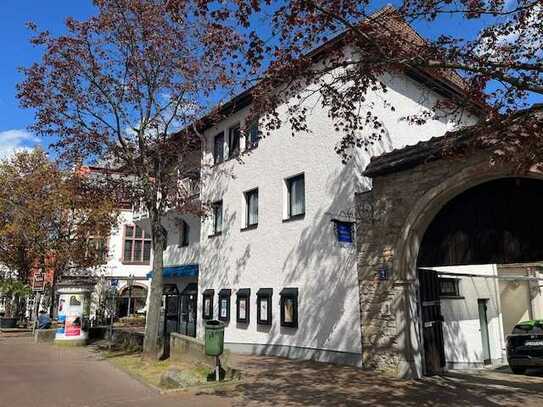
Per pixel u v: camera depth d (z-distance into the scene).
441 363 11.86
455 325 15.51
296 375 11.38
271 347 15.66
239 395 9.31
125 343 19.00
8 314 35.25
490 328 17.48
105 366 14.05
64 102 14.75
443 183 10.75
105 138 15.34
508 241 10.16
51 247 29.62
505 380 11.14
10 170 29.45
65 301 21.47
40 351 18.47
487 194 10.59
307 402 8.66
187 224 22.98
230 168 19.30
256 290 16.78
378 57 7.51
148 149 15.68
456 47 7.24
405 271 11.47
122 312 38.06
